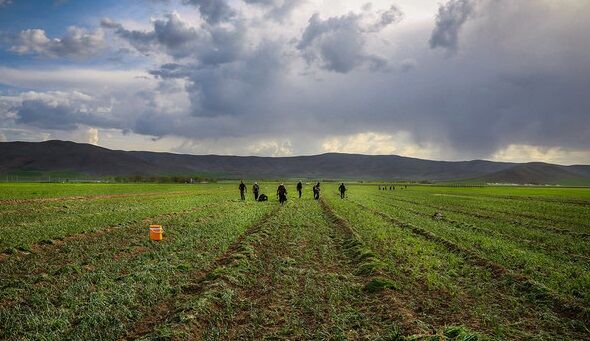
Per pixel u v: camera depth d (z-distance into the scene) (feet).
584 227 118.32
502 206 193.47
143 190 328.90
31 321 40.37
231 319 42.47
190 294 50.39
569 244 86.07
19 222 111.14
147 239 84.94
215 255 70.38
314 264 65.92
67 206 163.02
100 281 53.57
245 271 59.67
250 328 40.32
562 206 196.34
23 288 50.90
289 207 161.89
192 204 176.55
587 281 54.49
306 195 264.31
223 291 49.52
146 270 58.90
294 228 101.96
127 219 117.70
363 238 87.04
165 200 203.10
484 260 65.92
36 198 202.49
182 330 37.96
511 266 63.72
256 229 102.53
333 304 46.42
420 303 46.91
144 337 36.96
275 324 41.45
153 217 125.29
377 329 39.19
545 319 42.22
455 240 86.28
